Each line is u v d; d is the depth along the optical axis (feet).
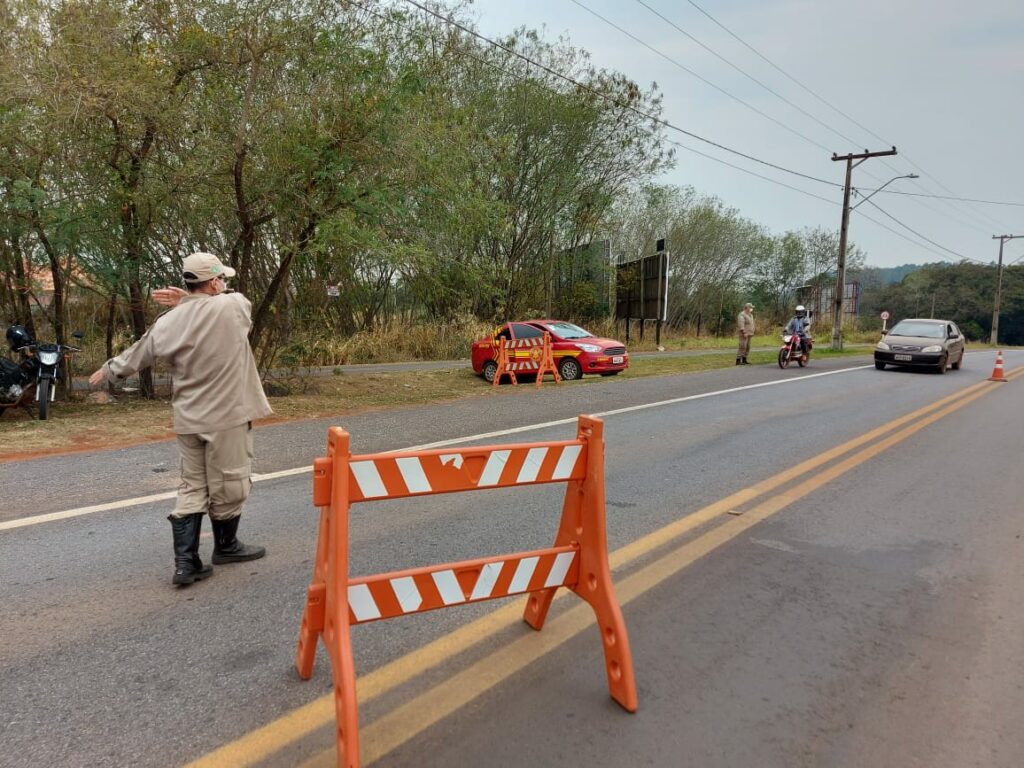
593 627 11.53
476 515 17.12
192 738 8.40
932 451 25.45
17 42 28.94
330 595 8.40
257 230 41.68
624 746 8.41
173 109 31.65
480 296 87.40
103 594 12.39
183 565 12.70
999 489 20.33
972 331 251.80
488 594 9.28
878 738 8.64
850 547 15.40
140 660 10.19
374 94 33.65
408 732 8.62
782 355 61.11
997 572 14.07
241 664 10.14
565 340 51.03
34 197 28.48
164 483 19.48
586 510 9.84
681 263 151.43
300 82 33.83
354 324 79.41
